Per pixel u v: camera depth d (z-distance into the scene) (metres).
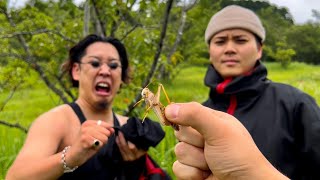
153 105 0.28
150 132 0.62
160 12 1.24
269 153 0.51
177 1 1.24
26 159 0.56
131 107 1.04
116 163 0.61
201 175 0.26
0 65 1.18
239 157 0.24
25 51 1.13
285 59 8.34
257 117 0.53
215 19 0.62
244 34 0.60
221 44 0.61
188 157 0.26
